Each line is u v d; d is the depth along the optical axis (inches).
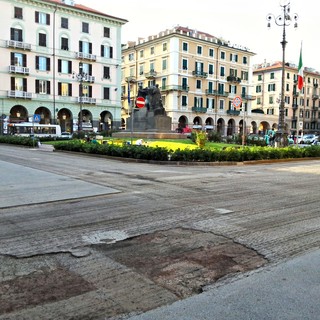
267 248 203.6
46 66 2103.8
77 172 512.7
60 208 285.6
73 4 2281.0
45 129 1995.6
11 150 1027.3
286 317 130.4
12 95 1969.7
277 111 3339.1
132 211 279.3
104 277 163.2
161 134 1220.5
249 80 3073.3
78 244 204.2
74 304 138.8
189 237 220.2
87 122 2299.5
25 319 128.1
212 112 2810.0
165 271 170.9
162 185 405.4
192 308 136.3
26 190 358.0
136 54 2947.8
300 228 243.0
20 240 209.0
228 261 184.2
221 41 2878.9
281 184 430.0
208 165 677.3
